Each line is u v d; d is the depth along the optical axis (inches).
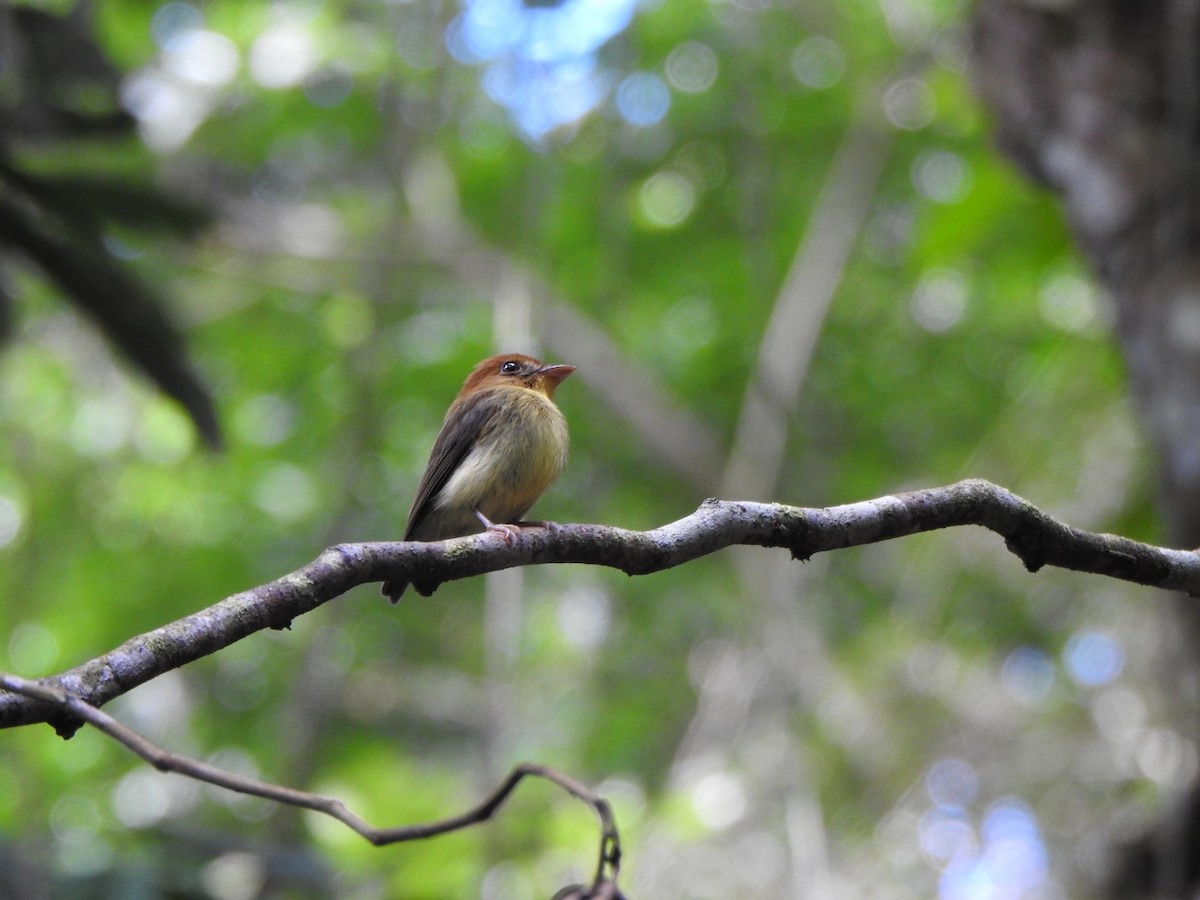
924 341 788.0
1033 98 348.5
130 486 764.6
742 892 498.9
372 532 721.6
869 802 537.0
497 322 502.3
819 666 576.4
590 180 764.0
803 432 759.7
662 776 663.8
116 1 474.6
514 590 430.6
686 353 789.9
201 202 267.7
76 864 322.3
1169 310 299.3
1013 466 512.4
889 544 707.4
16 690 116.4
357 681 700.7
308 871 349.1
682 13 766.5
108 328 251.9
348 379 722.8
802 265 652.7
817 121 757.9
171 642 135.5
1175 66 314.2
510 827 478.0
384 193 746.8
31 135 262.5
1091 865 399.9
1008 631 569.9
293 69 698.2
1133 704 483.2
